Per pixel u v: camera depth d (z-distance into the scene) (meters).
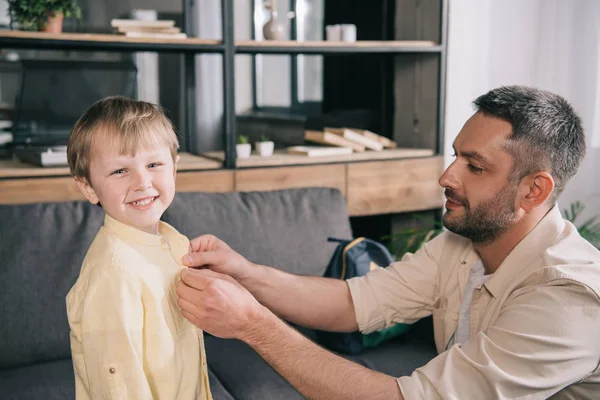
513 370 1.06
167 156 1.03
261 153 2.71
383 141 2.96
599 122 2.63
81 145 0.99
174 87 3.15
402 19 3.08
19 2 2.31
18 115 2.56
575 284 1.08
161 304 1.01
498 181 1.20
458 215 1.26
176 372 1.02
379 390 1.11
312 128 3.25
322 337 1.79
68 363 1.67
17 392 1.50
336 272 1.90
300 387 1.17
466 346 1.13
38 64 2.60
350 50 2.64
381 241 3.24
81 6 3.01
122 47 2.32
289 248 1.93
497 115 1.20
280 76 3.49
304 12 3.47
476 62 2.87
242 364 1.69
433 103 2.93
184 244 1.22
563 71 2.68
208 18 3.22
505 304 1.20
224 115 2.44
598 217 2.66
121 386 0.93
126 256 0.99
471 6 2.84
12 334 1.63
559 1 2.66
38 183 2.16
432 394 1.09
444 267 1.48
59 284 1.68
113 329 0.94
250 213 1.94
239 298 1.11
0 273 1.65
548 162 1.17
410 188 2.82
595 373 1.09
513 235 1.26
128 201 1.00
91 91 2.71
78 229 1.76
